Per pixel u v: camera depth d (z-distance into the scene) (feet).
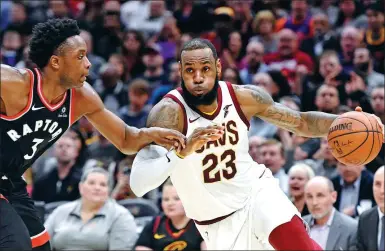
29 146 21.53
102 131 22.85
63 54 20.97
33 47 21.08
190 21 57.36
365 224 30.63
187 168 22.17
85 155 40.32
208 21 57.00
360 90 43.29
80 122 47.06
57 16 61.72
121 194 37.93
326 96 41.19
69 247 33.19
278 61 50.70
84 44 21.26
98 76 54.85
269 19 53.83
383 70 49.65
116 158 41.86
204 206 22.68
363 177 34.76
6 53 58.65
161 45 56.90
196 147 20.44
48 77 21.15
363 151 22.06
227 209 22.65
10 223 20.74
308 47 51.47
